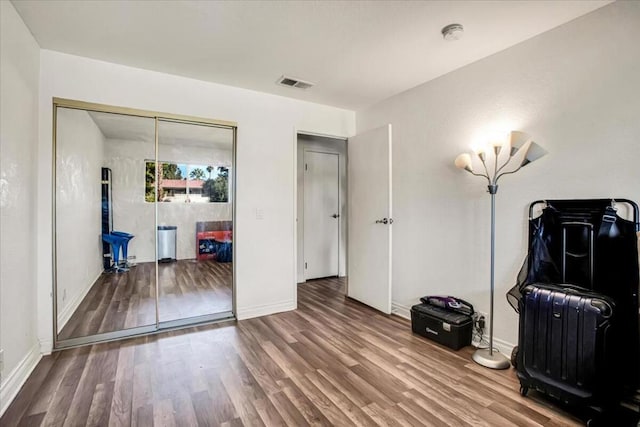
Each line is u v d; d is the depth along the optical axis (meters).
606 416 1.68
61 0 1.89
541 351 1.86
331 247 5.29
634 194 1.86
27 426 1.66
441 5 1.94
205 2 1.92
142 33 2.27
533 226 2.27
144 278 3.29
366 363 2.38
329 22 2.13
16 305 2.04
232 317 3.34
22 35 2.12
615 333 1.71
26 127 2.23
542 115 2.26
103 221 3.10
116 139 3.04
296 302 3.67
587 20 2.02
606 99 1.95
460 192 2.86
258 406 1.85
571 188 2.11
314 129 3.83
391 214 3.42
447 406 1.86
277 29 2.22
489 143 2.42
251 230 3.41
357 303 3.88
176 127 3.20
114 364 2.33
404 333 2.96
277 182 3.56
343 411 1.81
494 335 2.57
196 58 2.66
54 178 2.54
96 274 3.16
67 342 2.68
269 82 3.18
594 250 1.98
